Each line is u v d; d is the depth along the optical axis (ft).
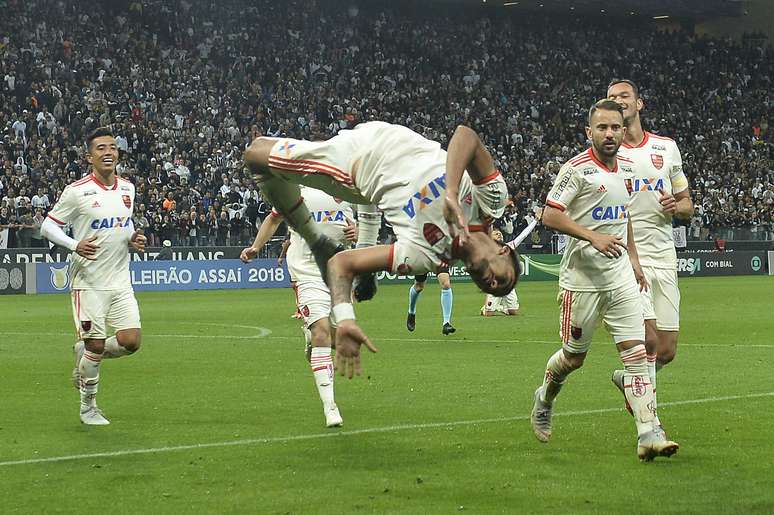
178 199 280.51
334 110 350.64
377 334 141.49
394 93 370.53
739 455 58.44
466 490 50.90
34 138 285.02
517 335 138.92
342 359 43.62
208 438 65.62
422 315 176.55
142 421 72.74
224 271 276.21
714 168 384.47
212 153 308.40
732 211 360.28
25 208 258.16
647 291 64.75
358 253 44.83
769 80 437.99
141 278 262.47
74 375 73.05
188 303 215.10
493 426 68.80
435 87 381.19
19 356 119.14
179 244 271.69
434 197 44.52
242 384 92.58
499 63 404.36
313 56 369.50
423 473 54.80
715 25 462.60
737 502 48.08
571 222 58.65
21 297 237.45
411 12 419.33
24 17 320.09
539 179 343.26
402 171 45.11
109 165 74.13
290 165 46.65
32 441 65.10
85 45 327.88
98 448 62.64
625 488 51.08
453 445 62.34
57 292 254.88
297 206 49.06
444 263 45.52
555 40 425.69
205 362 110.52
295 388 89.66
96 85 316.19
